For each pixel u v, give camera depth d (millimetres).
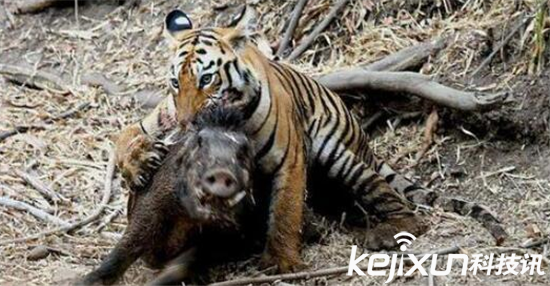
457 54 12805
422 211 11000
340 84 12625
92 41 15609
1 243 10547
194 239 9703
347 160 10875
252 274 9906
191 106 9797
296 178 10055
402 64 12984
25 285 9703
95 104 14070
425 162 12125
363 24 13984
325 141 10922
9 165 12469
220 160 8867
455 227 10656
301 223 10094
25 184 12078
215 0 15375
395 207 10734
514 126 11906
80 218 11320
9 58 15711
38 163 12539
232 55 9977
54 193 11812
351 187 10867
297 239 10031
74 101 14227
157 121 10242
